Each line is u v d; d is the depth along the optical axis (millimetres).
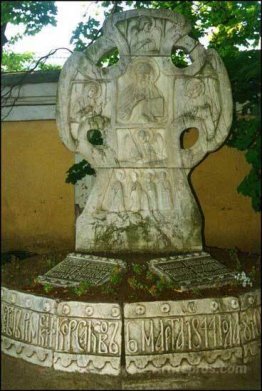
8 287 4277
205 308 3783
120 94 4797
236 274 4250
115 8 6625
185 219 4785
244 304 3916
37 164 7023
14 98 6430
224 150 6684
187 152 4793
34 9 5879
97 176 4910
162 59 4750
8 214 7109
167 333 3717
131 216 4809
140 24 4711
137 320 3711
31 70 5918
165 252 4758
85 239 4859
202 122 4766
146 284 4043
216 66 4730
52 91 6551
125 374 3652
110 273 4176
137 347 3689
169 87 4770
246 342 3898
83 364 3719
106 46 4777
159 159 4820
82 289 3947
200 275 4195
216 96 4738
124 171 4867
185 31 4723
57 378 3676
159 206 4820
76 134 4848
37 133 6941
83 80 4793
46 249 7055
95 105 4816
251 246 6680
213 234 6793
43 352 3846
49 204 7051
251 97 4758
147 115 4781
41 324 3891
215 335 3789
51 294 3994
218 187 6738
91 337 3738
